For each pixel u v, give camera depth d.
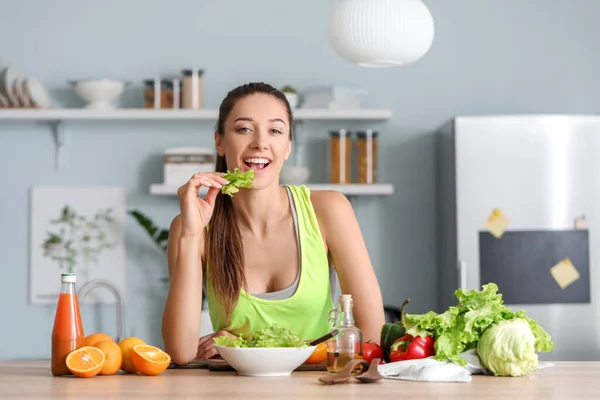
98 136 4.97
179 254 2.23
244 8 4.98
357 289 2.42
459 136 4.41
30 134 4.97
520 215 4.38
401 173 4.94
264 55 4.97
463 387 1.74
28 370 2.12
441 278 4.81
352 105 4.79
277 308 2.31
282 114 2.27
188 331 2.21
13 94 4.78
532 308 4.36
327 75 4.96
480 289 4.37
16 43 4.97
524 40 4.96
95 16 4.98
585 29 4.97
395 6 2.89
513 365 1.88
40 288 4.93
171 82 4.77
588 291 4.36
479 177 4.40
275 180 2.32
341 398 1.60
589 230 4.37
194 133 4.96
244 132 2.24
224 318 2.34
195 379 1.90
